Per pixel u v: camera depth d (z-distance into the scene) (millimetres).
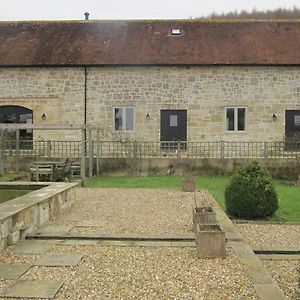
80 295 4820
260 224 9352
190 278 5387
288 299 4801
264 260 6574
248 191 9953
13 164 18875
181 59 20078
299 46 20875
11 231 7031
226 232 7801
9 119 20609
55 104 20297
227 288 5031
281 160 17984
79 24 22875
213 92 20062
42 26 22812
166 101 20141
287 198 12844
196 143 19578
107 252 6590
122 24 22797
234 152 19375
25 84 20359
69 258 6246
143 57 20266
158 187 14805
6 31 22547
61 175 16172
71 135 20188
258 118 20047
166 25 22562
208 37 21594
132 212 9922
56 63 20125
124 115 20297
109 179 17203
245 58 20062
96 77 20219
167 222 8812
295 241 7727
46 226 8406
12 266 5867
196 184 15719
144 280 5312
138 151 19469
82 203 11203
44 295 4809
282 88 20000
